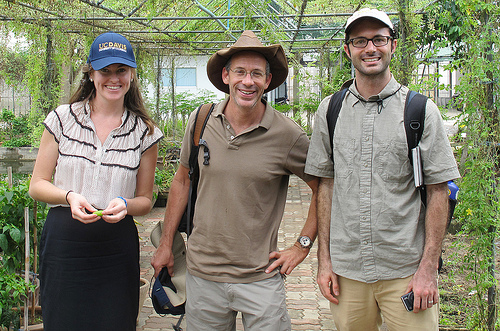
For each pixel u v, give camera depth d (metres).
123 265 2.16
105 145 2.12
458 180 3.38
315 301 3.83
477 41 2.83
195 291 2.21
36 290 3.47
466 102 2.89
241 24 5.79
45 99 6.73
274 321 2.08
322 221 2.21
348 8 6.14
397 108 1.99
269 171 2.11
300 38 9.89
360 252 2.04
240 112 2.10
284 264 2.18
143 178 2.27
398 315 2.03
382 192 1.99
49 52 6.71
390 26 1.96
